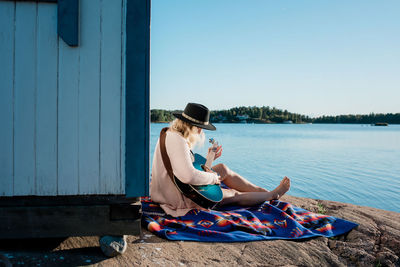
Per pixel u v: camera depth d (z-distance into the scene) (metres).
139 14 2.71
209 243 3.05
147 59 2.73
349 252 3.05
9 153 2.58
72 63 2.63
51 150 2.63
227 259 2.77
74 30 2.57
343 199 9.08
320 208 4.45
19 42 2.55
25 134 2.59
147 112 2.75
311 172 13.91
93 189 2.71
